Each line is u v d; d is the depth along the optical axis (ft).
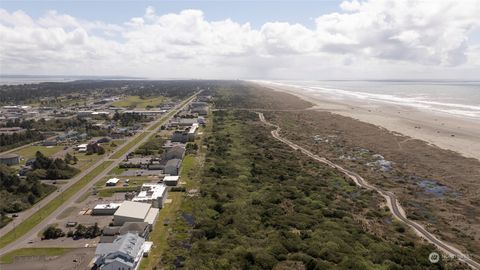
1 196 340.59
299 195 346.74
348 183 388.16
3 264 236.63
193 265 226.99
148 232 273.13
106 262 224.53
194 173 416.67
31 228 289.53
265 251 239.30
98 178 411.34
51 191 370.94
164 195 339.36
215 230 272.51
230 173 415.44
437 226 288.51
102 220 301.84
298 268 220.84
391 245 246.88
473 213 314.55
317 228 274.77
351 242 249.96
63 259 241.96
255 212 305.73
